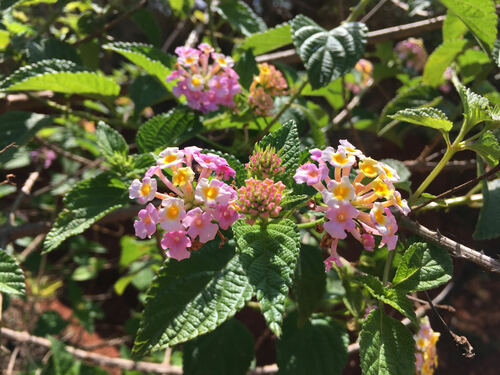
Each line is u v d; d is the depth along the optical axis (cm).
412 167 25
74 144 40
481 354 43
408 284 13
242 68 22
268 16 39
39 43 23
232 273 13
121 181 17
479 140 14
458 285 50
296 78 26
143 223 12
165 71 21
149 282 38
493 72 29
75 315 42
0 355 35
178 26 35
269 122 21
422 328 18
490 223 17
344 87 24
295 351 19
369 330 13
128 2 28
